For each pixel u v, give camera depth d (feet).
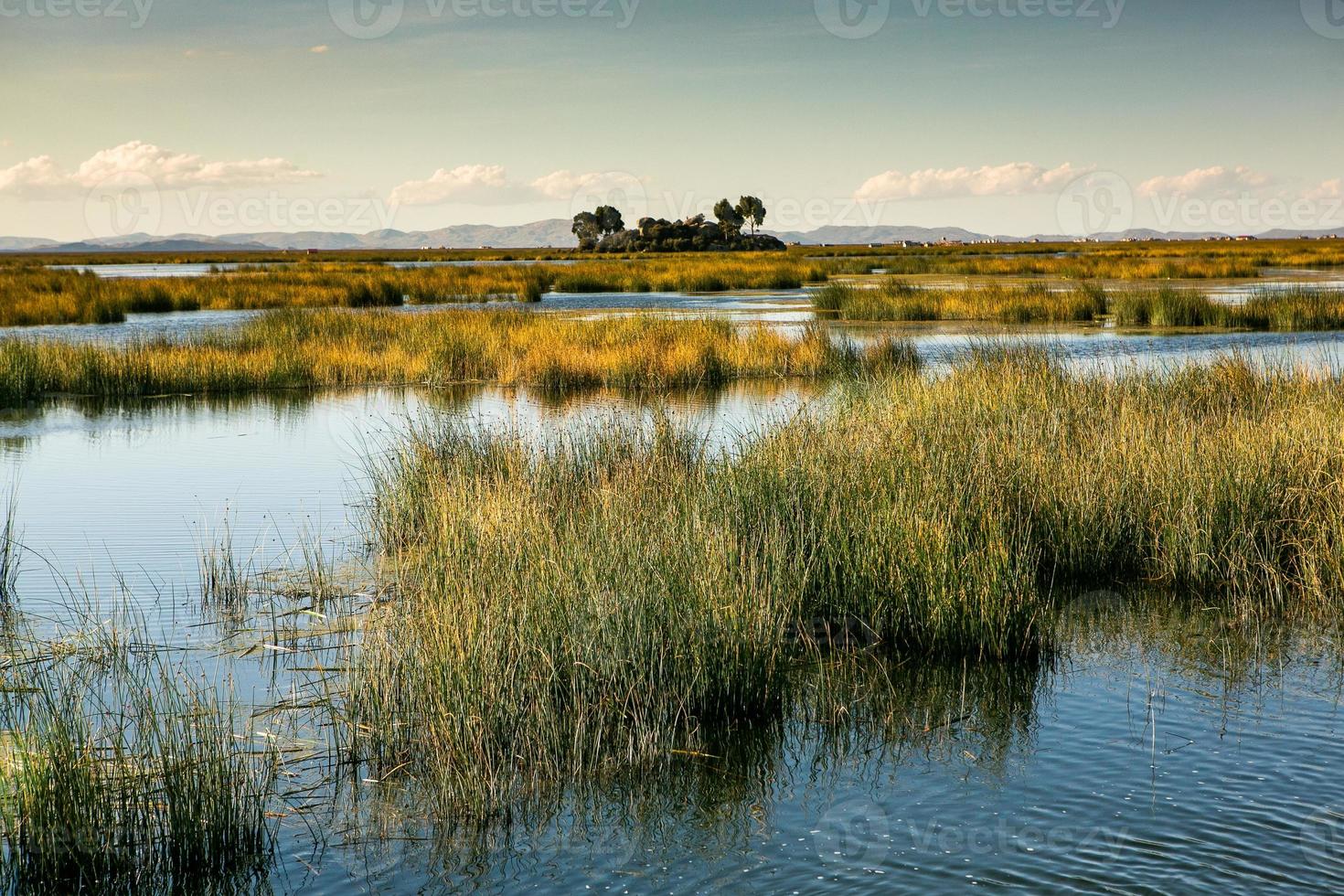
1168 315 98.27
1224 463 30.19
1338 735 19.13
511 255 461.37
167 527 34.32
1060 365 52.19
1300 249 326.65
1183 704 20.74
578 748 18.69
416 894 14.99
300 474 42.60
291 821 17.01
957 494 27.78
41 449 48.24
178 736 18.19
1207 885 14.64
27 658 23.17
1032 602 24.17
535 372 69.72
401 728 19.24
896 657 23.71
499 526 25.35
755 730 20.25
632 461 33.94
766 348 74.28
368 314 101.30
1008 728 20.01
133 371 66.95
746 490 29.27
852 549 26.43
